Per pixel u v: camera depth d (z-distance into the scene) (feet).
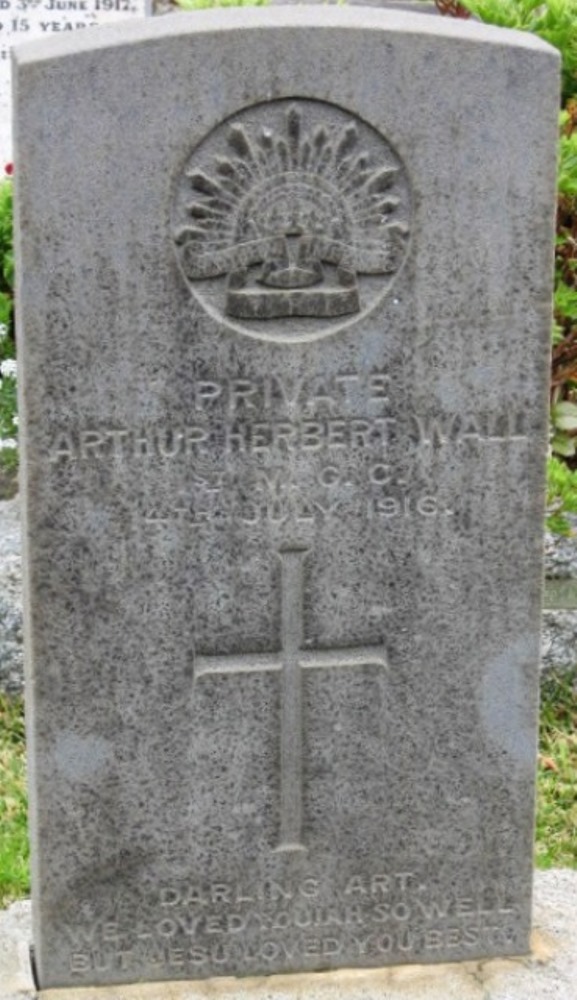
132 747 12.73
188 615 12.57
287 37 11.75
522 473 12.68
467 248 12.25
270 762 12.91
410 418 12.48
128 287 12.00
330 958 13.28
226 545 12.51
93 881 12.88
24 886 15.75
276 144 11.93
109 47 11.62
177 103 11.75
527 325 12.44
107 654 12.55
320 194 12.05
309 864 13.10
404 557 12.71
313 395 12.36
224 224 12.00
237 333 12.18
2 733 18.58
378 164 12.05
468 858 13.28
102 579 12.43
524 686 13.05
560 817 17.11
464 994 13.02
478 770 13.14
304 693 12.84
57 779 12.69
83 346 12.05
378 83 11.89
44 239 11.84
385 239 12.17
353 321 12.28
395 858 13.20
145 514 12.38
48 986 12.99
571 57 20.88
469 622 12.87
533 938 13.70
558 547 19.93
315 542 12.60
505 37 12.07
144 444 12.26
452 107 12.00
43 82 11.59
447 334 12.37
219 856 12.99
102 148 11.75
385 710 12.94
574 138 19.58
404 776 13.07
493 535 12.76
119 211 11.87
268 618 12.67
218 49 11.71
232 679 12.72
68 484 12.25
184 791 12.85
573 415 21.22
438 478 12.61
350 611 12.75
